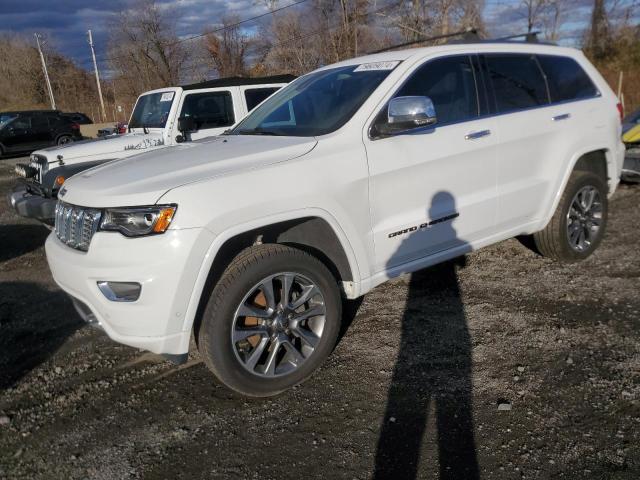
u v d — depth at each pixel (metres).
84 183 3.27
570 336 3.73
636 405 2.96
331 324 3.38
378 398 3.18
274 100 4.46
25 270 6.03
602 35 27.62
